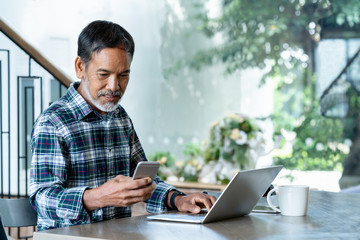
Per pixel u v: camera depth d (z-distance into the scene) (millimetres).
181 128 5973
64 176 1480
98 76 1481
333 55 5695
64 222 1440
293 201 1439
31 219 1622
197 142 5949
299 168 5625
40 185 1448
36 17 4926
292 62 5855
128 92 5797
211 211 1313
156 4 5875
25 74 4340
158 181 1695
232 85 6016
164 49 5938
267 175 1442
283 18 5875
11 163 4562
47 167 1463
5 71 4391
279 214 1486
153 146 5863
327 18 5699
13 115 4512
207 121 6016
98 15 5336
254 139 3297
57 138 1484
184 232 1217
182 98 5992
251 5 5961
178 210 1554
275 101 5898
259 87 5941
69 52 5121
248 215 1473
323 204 1651
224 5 6027
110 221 1357
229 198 1327
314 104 5750
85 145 1541
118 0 5551
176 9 5977
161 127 5906
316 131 5695
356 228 1267
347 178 5469
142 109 5848
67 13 5105
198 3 6023
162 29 5926
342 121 5621
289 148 5660
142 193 1321
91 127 1561
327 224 1321
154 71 5902
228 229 1257
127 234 1188
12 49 4301
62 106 1546
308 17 5785
